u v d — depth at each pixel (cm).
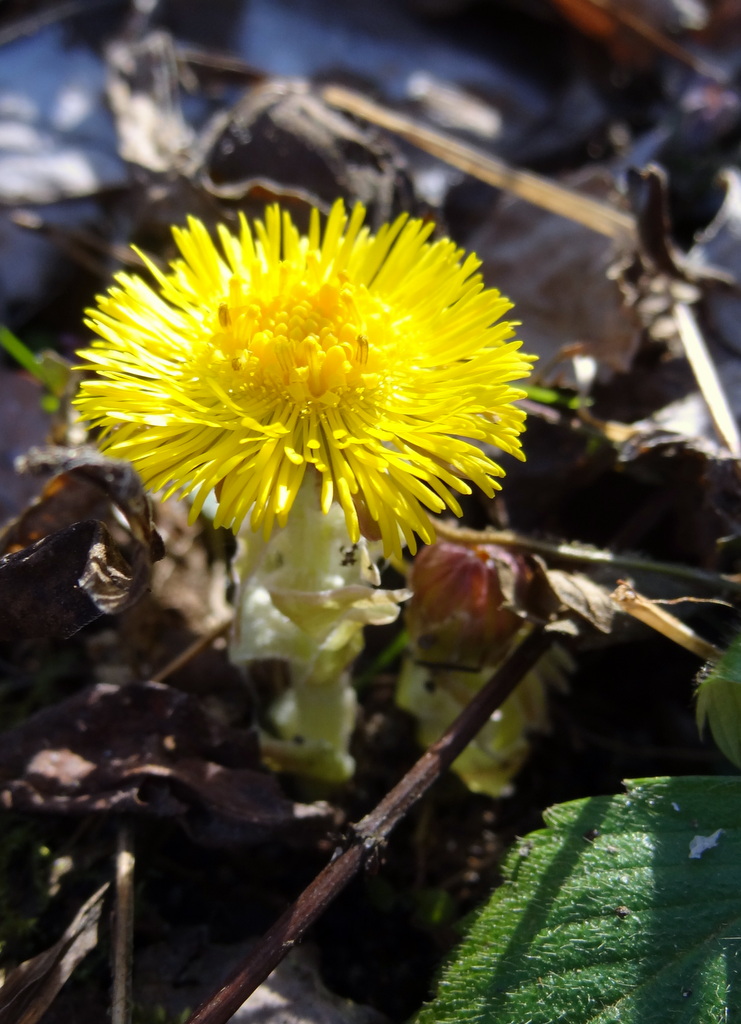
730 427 9
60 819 8
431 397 7
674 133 14
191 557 10
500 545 8
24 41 14
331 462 7
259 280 8
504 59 16
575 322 11
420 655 8
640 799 7
